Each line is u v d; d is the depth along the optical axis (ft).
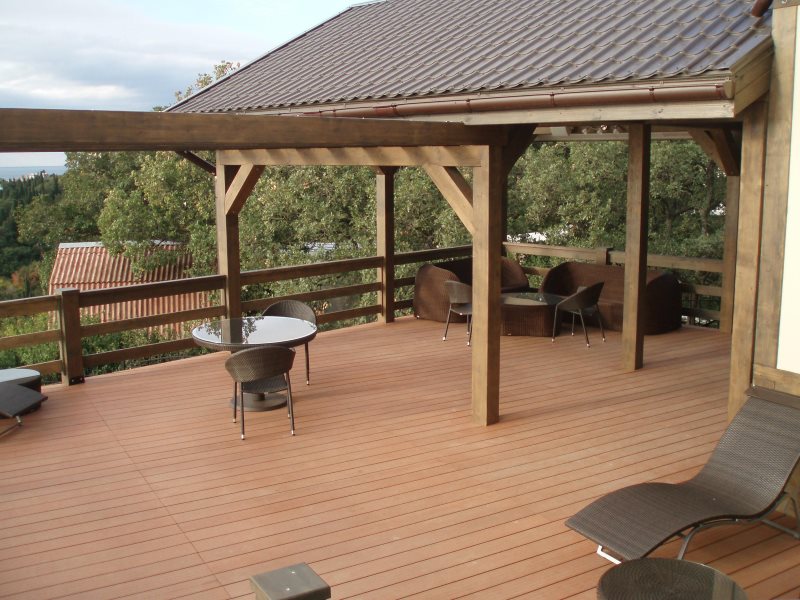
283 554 12.42
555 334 27.96
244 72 31.53
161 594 11.23
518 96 16.07
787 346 13.51
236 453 16.96
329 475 15.70
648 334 28.78
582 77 15.08
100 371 46.88
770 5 13.94
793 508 13.34
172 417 19.43
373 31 29.71
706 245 44.14
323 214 50.70
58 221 94.94
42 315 53.83
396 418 19.26
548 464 16.17
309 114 21.71
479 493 14.75
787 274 13.39
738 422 13.38
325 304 52.29
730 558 12.25
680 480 15.25
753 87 13.12
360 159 20.53
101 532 13.24
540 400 20.71
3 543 12.83
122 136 12.29
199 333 20.08
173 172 62.64
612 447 17.15
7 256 109.81
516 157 18.44
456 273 32.55
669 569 9.61
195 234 60.95
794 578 11.60
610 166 45.96
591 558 12.23
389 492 14.83
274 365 17.61
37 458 16.70
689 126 25.40
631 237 23.12
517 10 24.21
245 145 14.55
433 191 48.24
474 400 18.98
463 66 19.54
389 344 27.25
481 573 11.76
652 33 16.69
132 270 68.59
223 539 12.96
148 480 15.49
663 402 20.49
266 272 27.07
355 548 12.60
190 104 28.94
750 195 13.85
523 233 52.37
